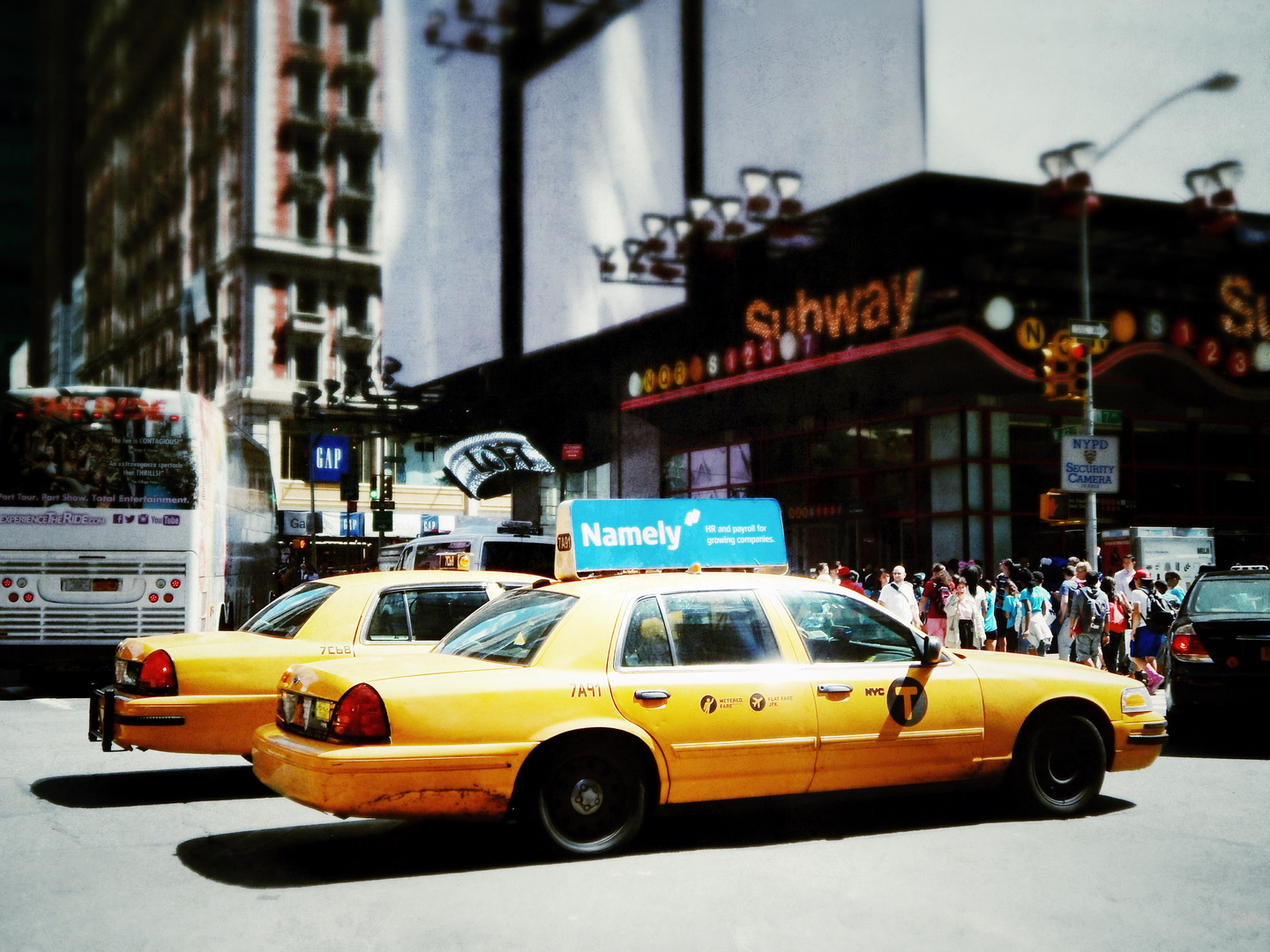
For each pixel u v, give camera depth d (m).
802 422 26.89
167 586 13.45
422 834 6.09
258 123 50.59
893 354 22.62
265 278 50.34
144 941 4.24
